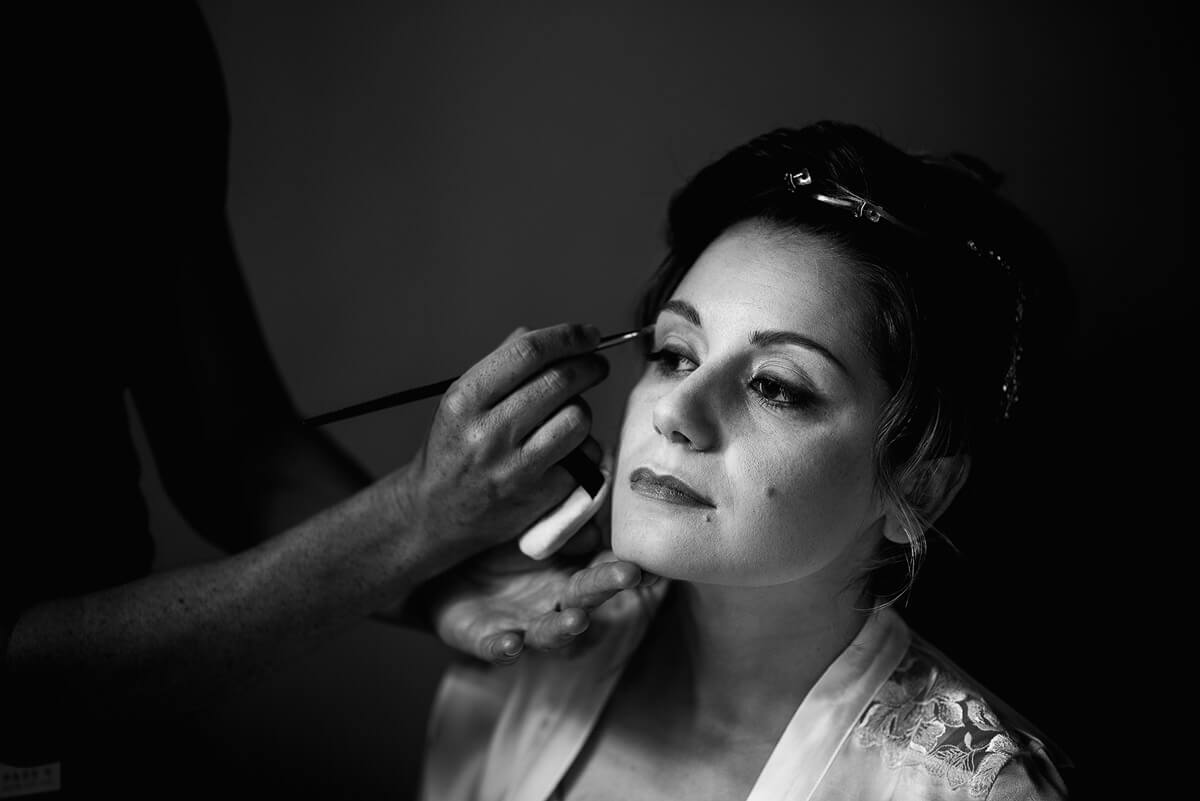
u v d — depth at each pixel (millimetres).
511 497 817
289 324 1398
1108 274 1234
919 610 1164
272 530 1063
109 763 1002
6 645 832
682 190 945
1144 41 1199
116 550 937
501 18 1323
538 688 966
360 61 1340
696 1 1293
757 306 786
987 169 938
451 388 793
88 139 885
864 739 833
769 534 763
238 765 1437
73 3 866
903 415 811
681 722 919
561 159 1345
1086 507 1188
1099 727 1208
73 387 888
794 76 1287
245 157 1356
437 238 1379
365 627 1445
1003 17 1230
